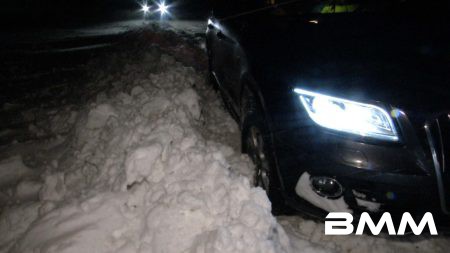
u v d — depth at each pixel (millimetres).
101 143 2869
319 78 2191
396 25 2861
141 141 2553
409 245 2227
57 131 3549
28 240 1968
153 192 2162
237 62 3285
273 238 1957
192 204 1993
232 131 3748
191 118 3309
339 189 2047
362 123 1993
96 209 2105
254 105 2715
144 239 1916
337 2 3348
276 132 2279
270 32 3092
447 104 1945
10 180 2760
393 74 2143
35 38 9516
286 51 2633
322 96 2084
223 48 3912
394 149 1942
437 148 1918
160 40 7742
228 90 3863
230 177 2180
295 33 2914
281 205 2449
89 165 2652
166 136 2555
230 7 4230
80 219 2045
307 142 2092
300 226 2402
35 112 4039
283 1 3549
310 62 2377
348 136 2000
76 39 9141
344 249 2229
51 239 1937
